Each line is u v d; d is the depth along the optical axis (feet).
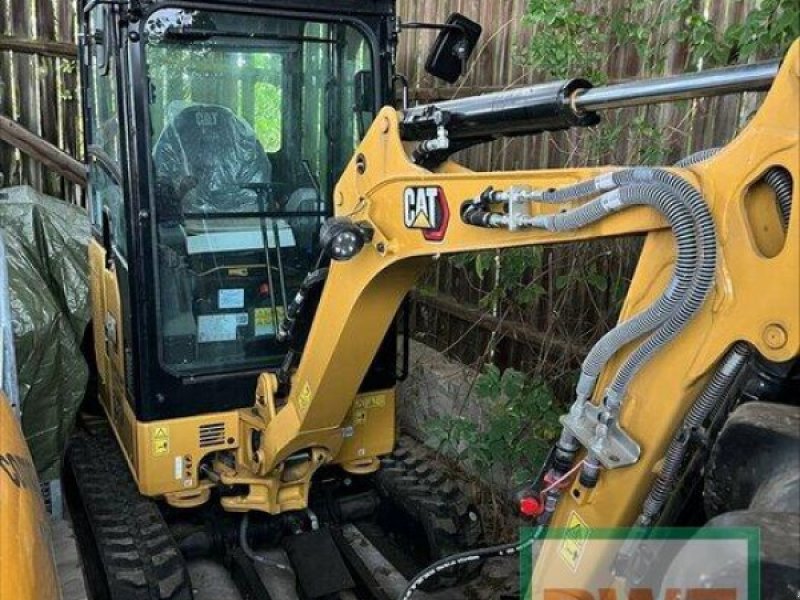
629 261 11.00
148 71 9.07
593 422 5.00
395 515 11.31
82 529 10.95
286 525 10.84
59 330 11.50
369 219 7.09
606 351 4.85
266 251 10.09
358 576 10.25
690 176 4.45
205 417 9.67
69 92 19.27
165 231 9.46
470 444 11.28
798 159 3.96
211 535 10.62
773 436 3.94
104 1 8.41
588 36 10.88
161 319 9.48
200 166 9.59
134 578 8.68
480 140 6.73
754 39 8.35
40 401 11.23
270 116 9.87
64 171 19.22
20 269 11.84
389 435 10.87
